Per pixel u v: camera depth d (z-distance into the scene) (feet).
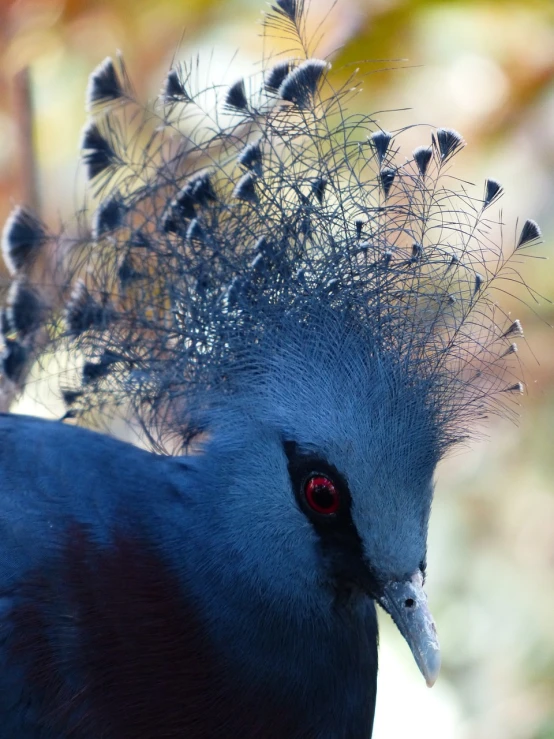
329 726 23.85
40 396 29.40
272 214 23.58
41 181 34.19
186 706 22.36
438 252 22.93
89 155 24.49
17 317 24.79
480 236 29.94
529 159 34.86
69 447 23.48
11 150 34.14
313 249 23.49
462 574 37.81
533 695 35.35
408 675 33.68
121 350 24.23
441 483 39.04
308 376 23.27
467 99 33.76
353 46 30.04
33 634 21.93
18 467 23.44
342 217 23.29
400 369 23.02
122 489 23.02
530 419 36.04
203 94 27.63
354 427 22.62
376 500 22.40
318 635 23.44
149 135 27.20
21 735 22.03
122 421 26.68
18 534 22.53
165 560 22.59
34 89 34.32
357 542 22.66
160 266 24.03
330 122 28.73
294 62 24.22
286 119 23.63
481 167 34.27
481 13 31.78
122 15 32.04
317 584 23.25
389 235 23.72
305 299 23.54
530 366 34.53
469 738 34.22
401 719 33.12
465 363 23.32
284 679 23.12
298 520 22.98
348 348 23.21
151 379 24.13
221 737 22.77
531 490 38.29
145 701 22.11
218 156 24.89
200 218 23.90
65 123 35.86
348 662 23.99
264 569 22.91
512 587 37.35
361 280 23.26
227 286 23.84
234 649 22.68
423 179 23.13
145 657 22.09
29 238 24.58
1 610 22.09
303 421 22.99
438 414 23.08
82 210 25.88
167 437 24.47
